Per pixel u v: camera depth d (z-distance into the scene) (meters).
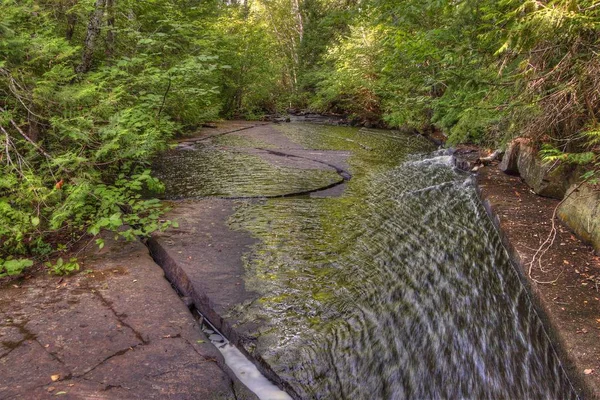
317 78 20.25
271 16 25.33
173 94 6.52
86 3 5.23
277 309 2.69
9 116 3.31
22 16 4.34
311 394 2.05
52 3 5.43
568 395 1.90
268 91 19.03
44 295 2.61
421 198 5.37
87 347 2.12
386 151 8.88
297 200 5.09
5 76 3.66
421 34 5.52
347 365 2.27
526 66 3.52
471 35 4.27
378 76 14.55
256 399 1.99
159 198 4.91
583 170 3.63
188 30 8.34
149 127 5.33
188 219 4.19
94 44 5.84
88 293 2.65
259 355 2.26
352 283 3.08
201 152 7.96
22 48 3.76
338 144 9.69
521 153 5.39
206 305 2.76
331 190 5.63
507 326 2.63
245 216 4.41
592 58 2.82
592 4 2.48
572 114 3.29
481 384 2.29
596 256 2.89
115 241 3.48
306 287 2.99
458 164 7.07
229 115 15.89
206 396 1.88
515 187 4.92
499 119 4.39
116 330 2.28
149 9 7.83
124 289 2.72
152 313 2.48
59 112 3.91
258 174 6.29
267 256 3.46
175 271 3.15
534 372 2.20
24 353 2.05
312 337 2.43
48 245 3.23
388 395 2.18
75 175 3.68
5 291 2.64
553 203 4.21
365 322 2.62
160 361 2.07
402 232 4.14
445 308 2.88
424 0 5.50
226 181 5.82
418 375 2.32
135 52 7.11
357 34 15.39
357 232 4.10
